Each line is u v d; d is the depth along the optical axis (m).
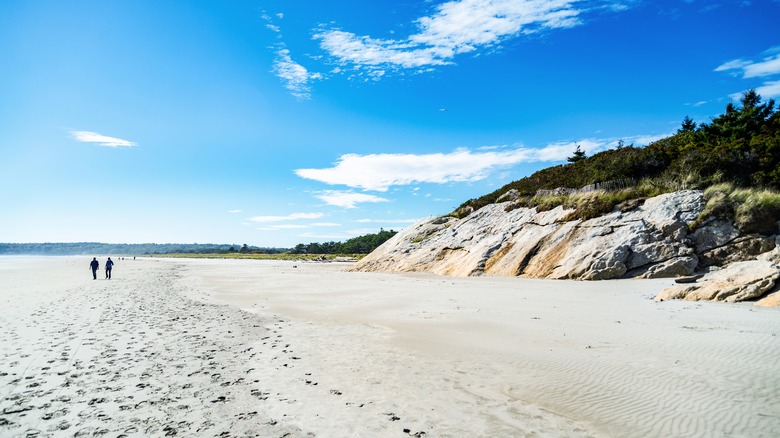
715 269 20.70
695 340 9.94
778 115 34.38
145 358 9.84
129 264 81.38
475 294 20.11
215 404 7.08
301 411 6.80
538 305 16.16
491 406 6.95
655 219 23.88
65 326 13.74
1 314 16.36
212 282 32.91
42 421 6.27
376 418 6.52
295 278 35.19
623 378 7.88
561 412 6.65
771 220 21.12
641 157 30.25
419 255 39.38
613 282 21.02
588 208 27.45
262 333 12.74
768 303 13.30
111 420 6.36
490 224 36.09
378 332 12.63
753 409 6.32
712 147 28.95
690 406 6.56
